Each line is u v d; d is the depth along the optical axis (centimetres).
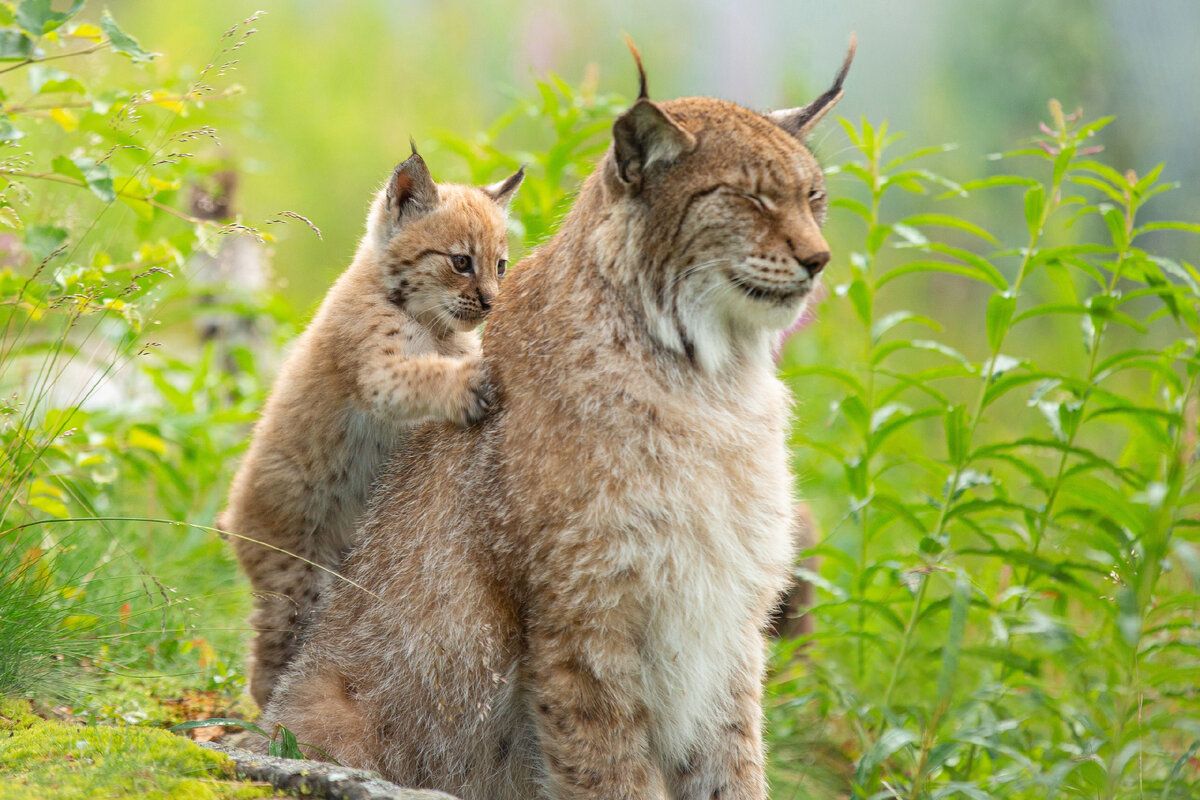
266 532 934
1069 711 888
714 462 728
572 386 718
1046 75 2484
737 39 2703
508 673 746
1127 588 716
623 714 721
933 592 1127
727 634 754
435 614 761
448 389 776
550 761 727
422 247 980
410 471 812
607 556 702
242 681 954
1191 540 892
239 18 2775
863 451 987
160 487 1187
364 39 2820
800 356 1490
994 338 926
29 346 1016
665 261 729
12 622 786
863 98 2688
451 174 1493
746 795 773
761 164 739
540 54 2658
